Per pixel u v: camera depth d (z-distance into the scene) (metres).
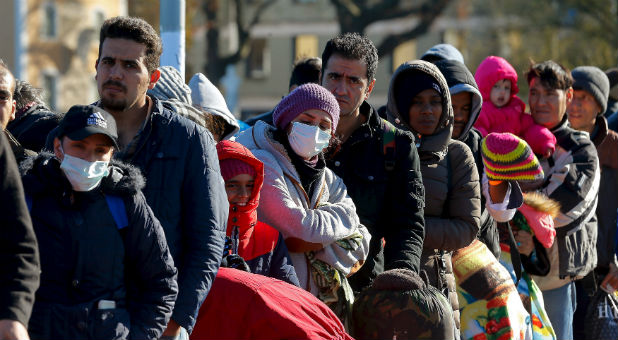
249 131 8.29
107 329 5.83
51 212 5.84
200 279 6.42
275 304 6.77
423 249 9.06
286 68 103.44
